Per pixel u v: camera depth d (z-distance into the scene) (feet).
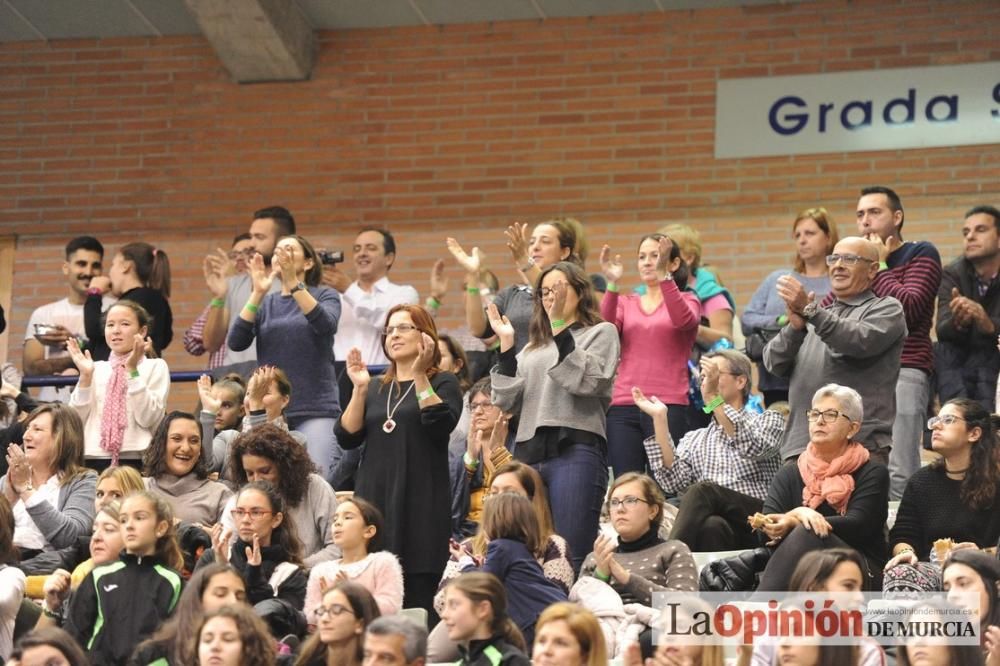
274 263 64.85
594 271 90.27
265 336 65.00
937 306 72.43
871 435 54.65
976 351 67.67
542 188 91.76
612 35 92.43
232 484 55.52
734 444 59.52
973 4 88.53
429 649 48.70
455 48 94.22
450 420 53.26
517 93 93.04
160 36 97.40
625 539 51.98
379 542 51.39
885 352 55.21
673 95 91.09
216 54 96.37
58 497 58.75
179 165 95.91
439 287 76.13
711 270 74.54
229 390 64.64
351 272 92.94
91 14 96.37
